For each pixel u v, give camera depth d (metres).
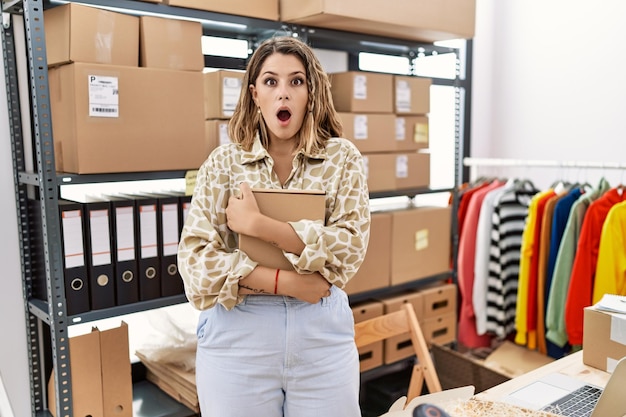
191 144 1.93
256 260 1.33
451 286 2.75
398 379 2.71
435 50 2.67
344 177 1.42
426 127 2.72
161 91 1.85
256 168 1.42
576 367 1.48
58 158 1.85
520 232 2.81
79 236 1.78
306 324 1.34
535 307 2.68
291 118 1.39
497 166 3.54
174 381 2.13
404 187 2.61
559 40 3.19
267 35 2.25
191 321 2.34
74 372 1.80
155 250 1.94
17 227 2.02
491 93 3.56
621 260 2.40
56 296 1.73
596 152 3.07
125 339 1.92
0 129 1.97
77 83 1.69
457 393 1.49
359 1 2.06
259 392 1.34
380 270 2.46
